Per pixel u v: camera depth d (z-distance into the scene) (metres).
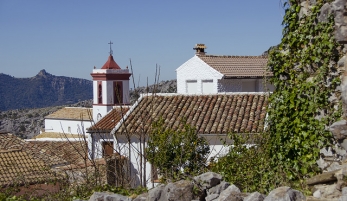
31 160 21.30
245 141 13.82
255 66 37.50
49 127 62.97
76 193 10.92
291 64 8.39
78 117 59.06
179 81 37.75
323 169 7.79
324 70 7.73
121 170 12.38
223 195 6.53
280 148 8.55
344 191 5.98
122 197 7.20
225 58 38.09
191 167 15.68
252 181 10.01
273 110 8.85
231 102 23.89
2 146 24.19
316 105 7.88
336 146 7.61
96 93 55.78
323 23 7.69
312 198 6.17
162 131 16.75
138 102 24.64
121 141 22.05
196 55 37.09
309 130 8.01
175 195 6.86
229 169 12.16
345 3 7.26
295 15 8.27
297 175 8.22
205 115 23.00
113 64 56.53
